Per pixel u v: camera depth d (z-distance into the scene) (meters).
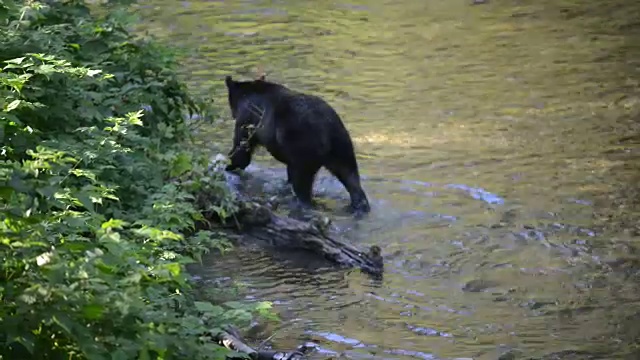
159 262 8.22
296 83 21.09
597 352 10.59
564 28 25.92
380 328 11.10
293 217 14.31
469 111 19.28
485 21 26.77
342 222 14.10
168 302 7.90
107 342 6.48
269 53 23.58
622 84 21.00
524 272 12.50
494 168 16.14
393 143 17.41
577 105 19.56
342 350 10.55
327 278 12.34
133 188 10.59
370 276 12.44
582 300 11.76
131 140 11.49
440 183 15.51
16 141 9.53
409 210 14.47
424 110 19.34
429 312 11.51
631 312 11.45
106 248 7.42
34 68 10.55
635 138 17.59
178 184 12.29
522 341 10.81
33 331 6.53
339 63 22.75
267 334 10.85
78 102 11.29
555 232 13.63
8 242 6.57
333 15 27.55
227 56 23.30
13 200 7.13
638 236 13.48
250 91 15.05
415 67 22.45
